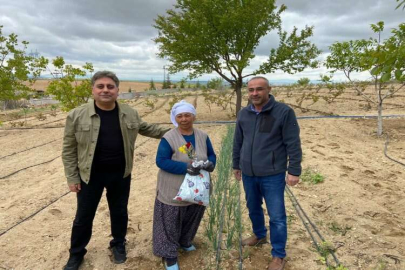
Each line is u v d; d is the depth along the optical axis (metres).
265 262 3.33
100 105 2.92
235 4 12.16
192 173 2.99
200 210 3.24
